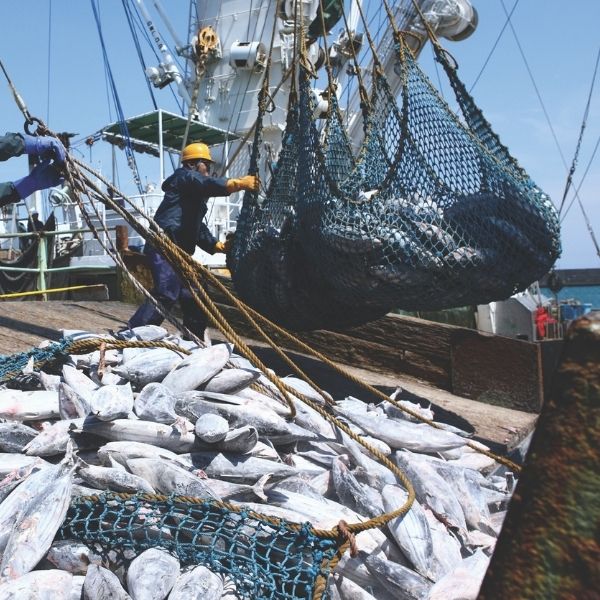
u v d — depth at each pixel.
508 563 1.07
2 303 8.28
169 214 6.08
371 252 5.15
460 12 13.73
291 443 3.80
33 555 2.56
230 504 2.89
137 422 3.32
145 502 2.86
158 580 2.46
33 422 3.63
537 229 5.32
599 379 1.06
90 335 4.75
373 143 5.61
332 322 6.25
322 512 3.04
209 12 16.05
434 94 5.48
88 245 14.99
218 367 3.98
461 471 3.89
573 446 1.05
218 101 16.23
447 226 5.17
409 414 4.87
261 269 6.12
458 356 7.34
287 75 6.48
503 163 5.55
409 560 2.99
